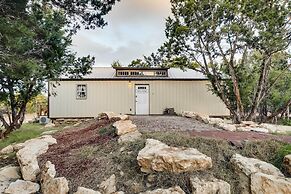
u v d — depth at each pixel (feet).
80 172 15.67
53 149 20.65
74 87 55.57
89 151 17.97
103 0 29.53
